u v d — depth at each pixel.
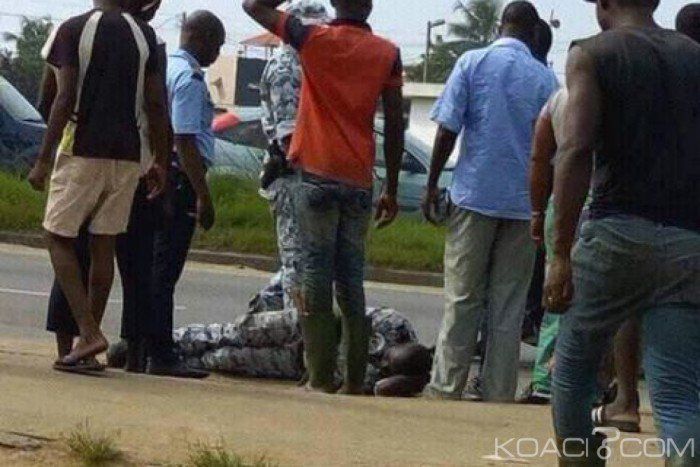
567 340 8.95
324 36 13.56
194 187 14.90
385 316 15.42
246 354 15.59
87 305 13.45
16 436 10.37
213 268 30.42
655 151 8.59
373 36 13.76
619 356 12.78
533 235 11.56
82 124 13.21
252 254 31.39
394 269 31.03
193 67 14.94
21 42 70.38
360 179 13.72
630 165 8.60
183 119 14.80
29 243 32.00
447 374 14.92
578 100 8.55
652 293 8.65
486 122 14.78
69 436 10.40
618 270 8.65
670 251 8.56
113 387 12.68
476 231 14.84
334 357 14.10
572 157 8.48
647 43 8.69
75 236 13.36
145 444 10.46
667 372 8.65
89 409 11.48
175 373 15.15
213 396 12.66
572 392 9.07
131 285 14.90
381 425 12.05
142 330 14.95
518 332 15.03
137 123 13.48
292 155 13.72
